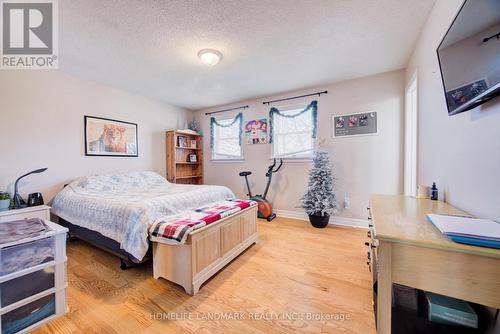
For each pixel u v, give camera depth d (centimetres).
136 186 328
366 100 317
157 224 181
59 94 291
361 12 180
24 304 126
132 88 359
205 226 181
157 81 328
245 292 170
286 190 390
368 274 194
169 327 135
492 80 89
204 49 235
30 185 265
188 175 475
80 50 236
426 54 194
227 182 457
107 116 345
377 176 313
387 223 105
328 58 260
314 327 134
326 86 348
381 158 310
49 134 281
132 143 380
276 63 272
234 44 227
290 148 390
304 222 357
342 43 228
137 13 178
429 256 82
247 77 315
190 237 165
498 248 75
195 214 203
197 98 415
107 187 294
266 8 174
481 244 77
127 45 227
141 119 396
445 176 156
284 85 347
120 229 190
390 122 303
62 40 216
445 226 92
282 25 196
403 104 294
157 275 186
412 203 156
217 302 158
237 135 448
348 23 195
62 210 253
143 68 282
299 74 306
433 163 178
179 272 173
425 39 196
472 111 120
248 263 216
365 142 320
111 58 254
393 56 256
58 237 141
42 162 275
